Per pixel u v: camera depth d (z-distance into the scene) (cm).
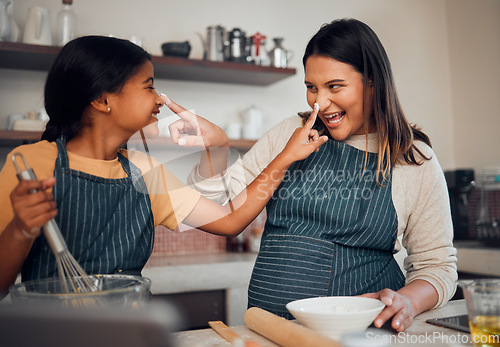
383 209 119
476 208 296
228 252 284
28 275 91
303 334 72
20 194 73
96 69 90
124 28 269
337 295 116
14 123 232
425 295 100
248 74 269
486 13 303
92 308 45
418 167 119
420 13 330
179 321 46
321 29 118
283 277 117
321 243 118
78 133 99
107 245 98
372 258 121
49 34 237
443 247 113
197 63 252
